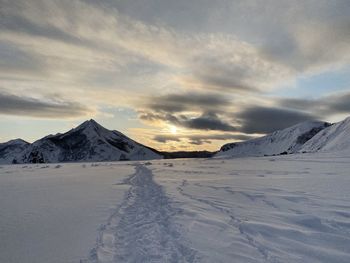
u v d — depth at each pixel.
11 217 8.83
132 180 22.19
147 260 5.33
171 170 34.06
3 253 5.74
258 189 13.48
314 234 6.46
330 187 13.14
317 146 122.44
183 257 5.43
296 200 10.36
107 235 6.91
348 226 6.88
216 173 26.08
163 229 7.42
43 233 7.09
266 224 7.23
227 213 8.88
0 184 19.34
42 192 14.81
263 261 5.17
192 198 11.84
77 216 8.96
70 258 5.48
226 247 5.89
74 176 26.89
